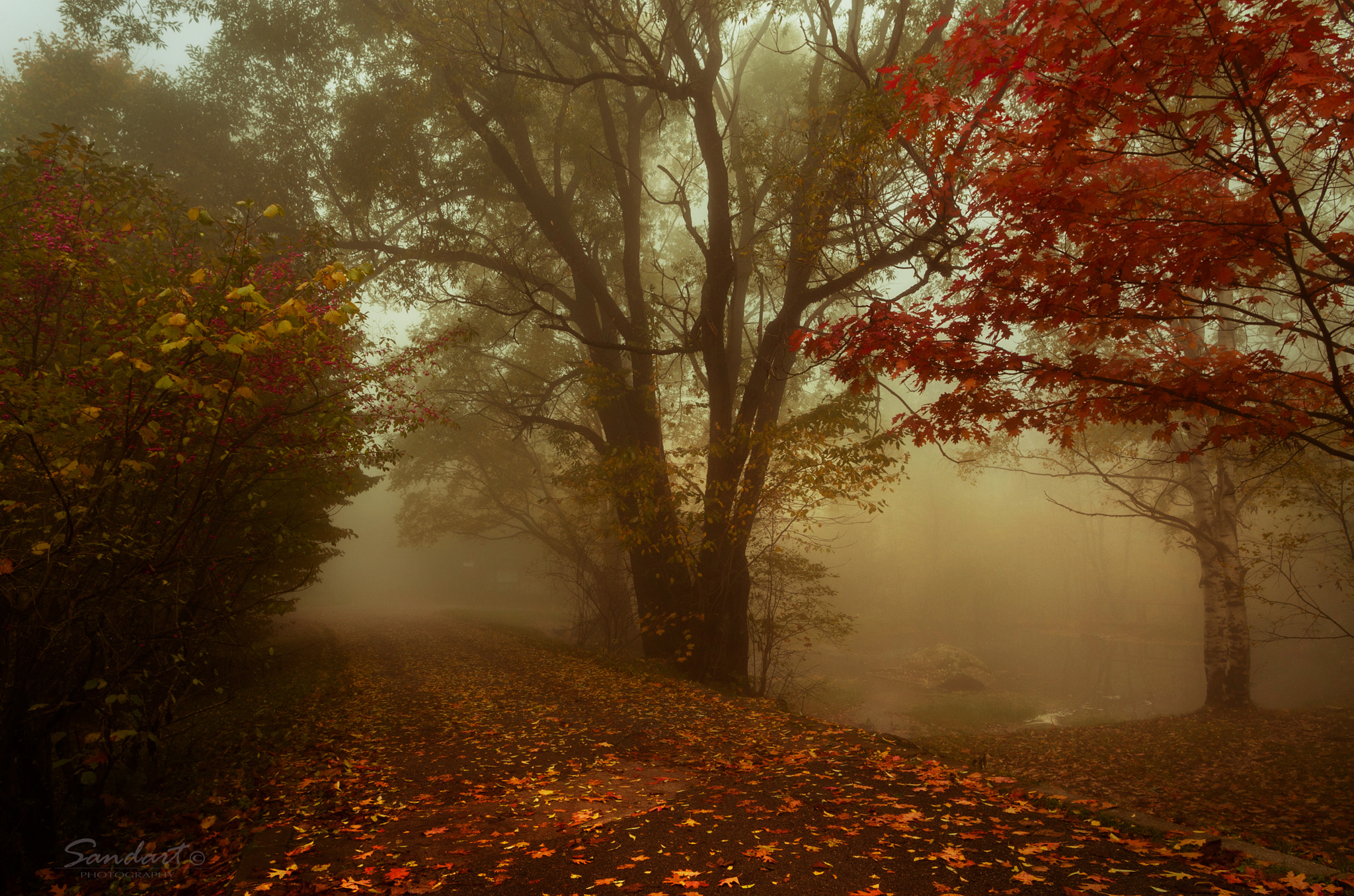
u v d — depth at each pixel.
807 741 7.38
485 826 4.80
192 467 5.54
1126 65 3.98
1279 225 4.18
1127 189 4.74
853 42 13.55
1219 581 14.84
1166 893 3.44
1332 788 8.87
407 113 15.49
